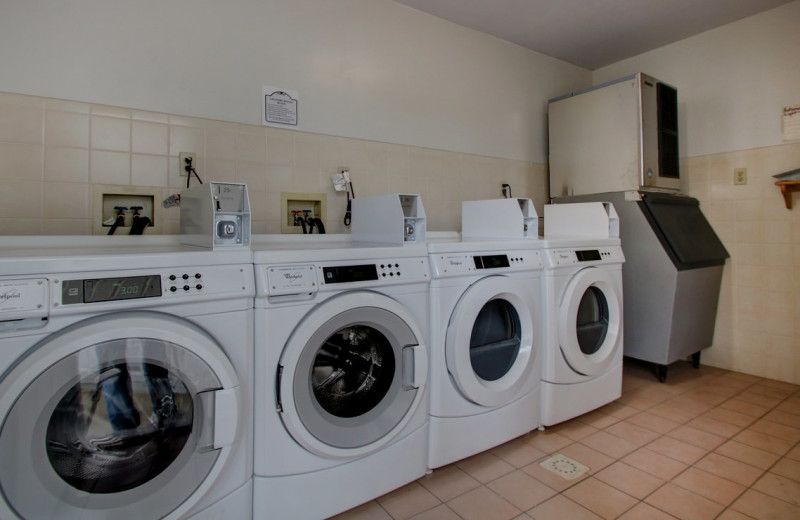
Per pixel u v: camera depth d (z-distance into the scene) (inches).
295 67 84.1
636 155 108.5
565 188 124.3
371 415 56.5
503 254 73.1
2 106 59.7
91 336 37.6
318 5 87.1
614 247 90.7
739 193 113.3
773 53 106.8
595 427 83.6
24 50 61.0
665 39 122.3
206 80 74.7
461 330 65.2
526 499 60.8
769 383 107.0
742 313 114.3
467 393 66.2
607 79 141.0
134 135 68.6
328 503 53.4
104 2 66.2
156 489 41.2
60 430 37.9
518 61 125.0
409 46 101.4
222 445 44.2
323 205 87.6
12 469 34.7
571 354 79.7
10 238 58.2
